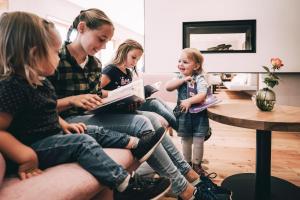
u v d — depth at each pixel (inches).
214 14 162.9
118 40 416.8
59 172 33.4
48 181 30.5
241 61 163.3
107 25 51.1
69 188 30.0
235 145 107.1
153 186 44.3
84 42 52.3
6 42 34.2
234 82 286.0
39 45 35.1
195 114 74.5
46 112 37.2
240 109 65.2
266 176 58.6
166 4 166.1
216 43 165.8
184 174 56.4
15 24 34.6
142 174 68.7
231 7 160.9
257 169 59.7
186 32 166.6
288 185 66.7
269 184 59.0
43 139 36.5
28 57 34.2
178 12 165.8
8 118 31.9
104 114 55.1
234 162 86.7
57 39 38.4
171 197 61.7
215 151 98.8
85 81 55.8
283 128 49.4
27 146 33.9
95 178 34.5
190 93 79.1
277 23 157.9
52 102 38.3
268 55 160.6
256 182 59.9
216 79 317.4
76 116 56.6
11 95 32.2
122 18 351.6
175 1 165.2
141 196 42.6
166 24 167.5
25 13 36.2
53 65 37.8
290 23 156.9
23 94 33.3
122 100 48.8
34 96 34.9
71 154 36.3
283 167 82.7
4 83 32.3
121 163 39.7
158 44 169.5
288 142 111.3
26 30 34.5
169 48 168.7
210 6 162.6
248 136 122.1
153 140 45.4
